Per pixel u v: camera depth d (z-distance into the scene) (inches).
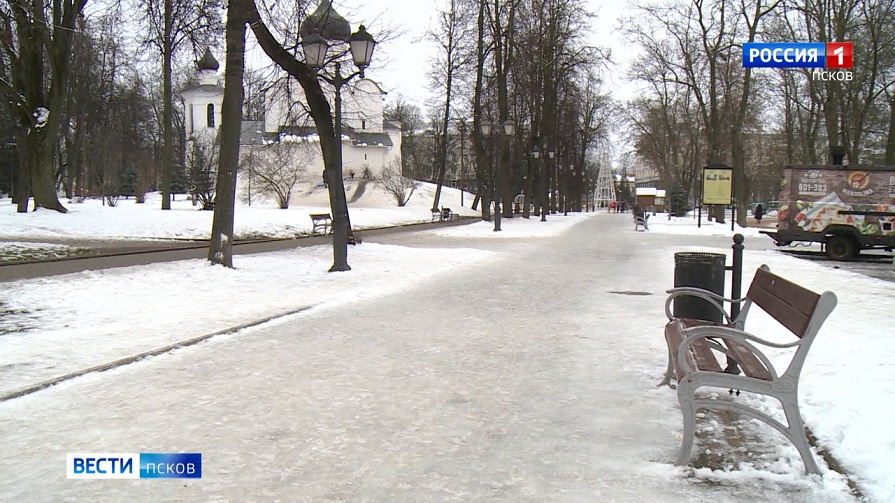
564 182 2945.4
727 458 164.6
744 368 171.6
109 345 287.9
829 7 1227.9
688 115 2065.7
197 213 1227.9
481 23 1491.1
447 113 1766.7
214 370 247.9
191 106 3230.8
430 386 228.7
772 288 203.8
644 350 285.7
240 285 485.1
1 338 299.6
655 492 145.5
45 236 890.1
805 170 792.3
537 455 167.0
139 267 550.3
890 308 378.9
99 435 178.9
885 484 147.0
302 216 1365.7
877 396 203.6
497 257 742.5
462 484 149.5
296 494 143.6
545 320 357.7
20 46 1075.9
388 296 444.1
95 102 1851.6
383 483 149.6
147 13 674.8
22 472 154.3
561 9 1649.9
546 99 1755.7
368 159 3376.0
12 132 1620.3
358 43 589.3
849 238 780.0
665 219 2137.1
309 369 250.7
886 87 1266.0
